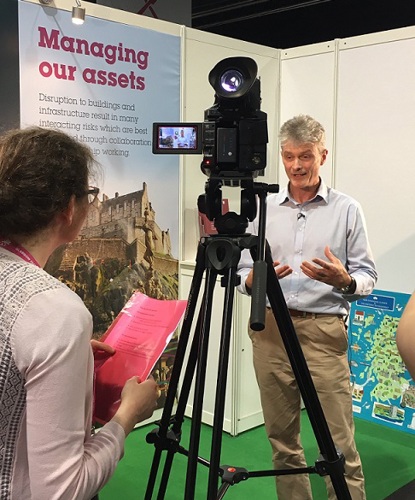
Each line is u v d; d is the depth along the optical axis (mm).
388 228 3139
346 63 3246
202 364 1172
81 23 2742
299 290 2055
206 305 1228
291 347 1338
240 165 1234
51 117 2715
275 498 2480
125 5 4129
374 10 5281
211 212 1297
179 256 3379
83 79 2816
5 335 881
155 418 3270
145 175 3139
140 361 1212
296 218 2105
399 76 3020
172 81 3199
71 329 891
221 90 1219
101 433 1023
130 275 3113
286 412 2074
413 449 2984
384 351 3230
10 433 899
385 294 3193
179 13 4508
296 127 1997
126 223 3064
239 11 5992
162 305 1341
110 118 2947
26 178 949
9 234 990
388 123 3086
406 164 3029
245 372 3152
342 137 3303
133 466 2779
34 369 869
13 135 1014
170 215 3295
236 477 1406
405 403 3168
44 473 858
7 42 2527
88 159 1073
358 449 2980
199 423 1143
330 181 3379
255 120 1231
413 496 1884
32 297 897
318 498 2516
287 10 5695
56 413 867
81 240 2867
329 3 5555
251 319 1055
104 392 1192
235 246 1235
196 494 2508
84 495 902
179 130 1271
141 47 3031
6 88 2545
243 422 3174
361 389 3346
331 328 2029
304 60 3473
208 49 3338
